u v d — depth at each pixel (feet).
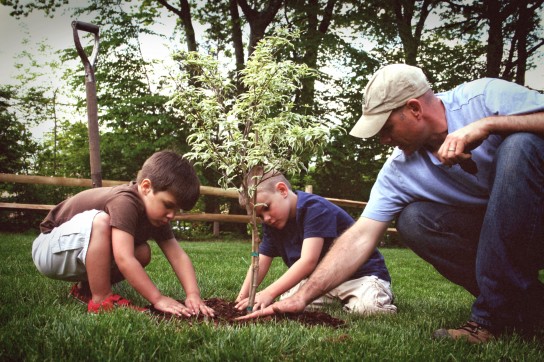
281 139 8.14
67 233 8.87
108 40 58.08
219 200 58.75
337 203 43.09
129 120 56.03
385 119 7.67
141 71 59.57
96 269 8.75
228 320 8.21
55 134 74.90
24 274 13.51
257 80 8.18
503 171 7.17
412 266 25.80
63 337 6.47
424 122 7.75
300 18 58.08
